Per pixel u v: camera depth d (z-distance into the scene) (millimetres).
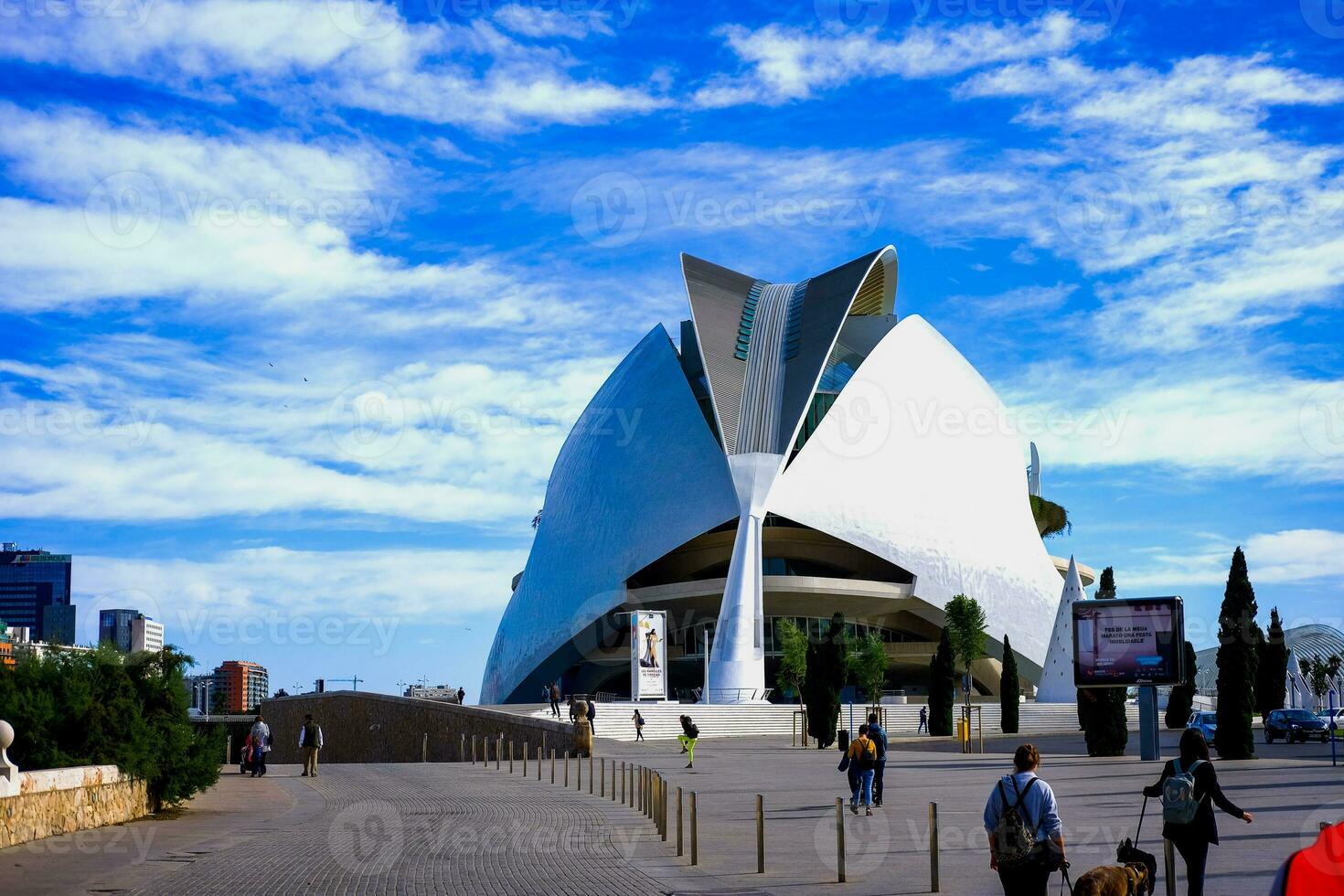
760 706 60938
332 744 67875
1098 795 26328
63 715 21000
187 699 24172
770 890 14359
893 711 63156
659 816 19312
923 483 80875
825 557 80000
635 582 81375
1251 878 14781
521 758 47188
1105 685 39375
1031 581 83062
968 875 15484
